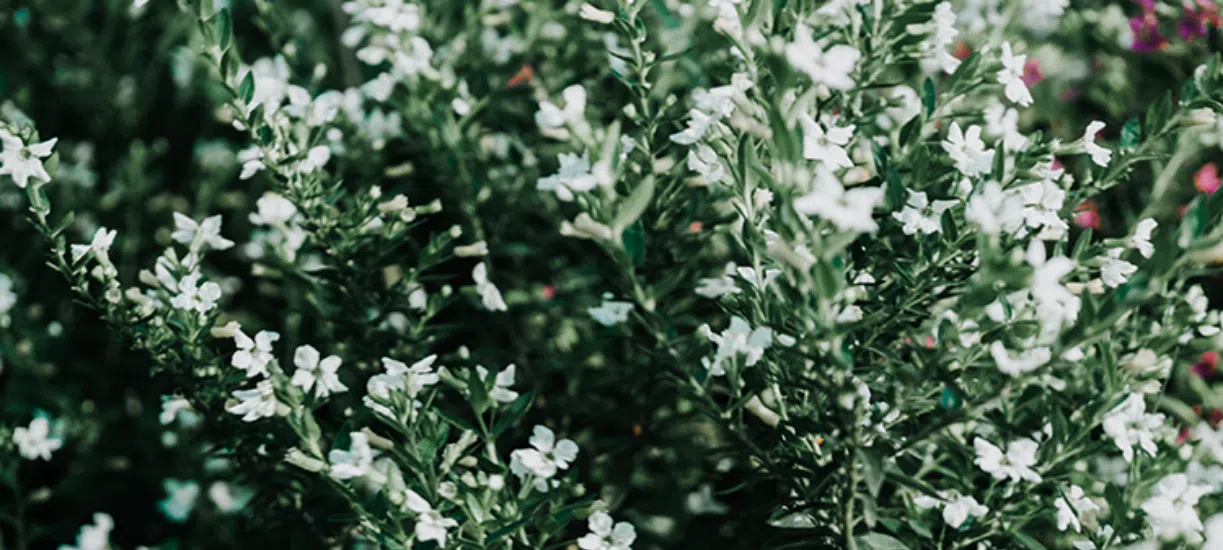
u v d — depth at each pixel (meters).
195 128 0.75
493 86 0.63
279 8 0.72
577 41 0.62
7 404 0.63
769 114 0.44
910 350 0.51
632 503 0.58
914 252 0.52
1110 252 0.49
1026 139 0.50
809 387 0.47
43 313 0.67
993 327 0.45
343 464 0.48
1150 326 0.51
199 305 0.51
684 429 0.57
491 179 0.61
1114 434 0.47
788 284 0.44
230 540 0.62
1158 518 0.48
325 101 0.57
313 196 0.54
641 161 0.54
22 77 0.73
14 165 0.50
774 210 0.46
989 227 0.43
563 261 0.62
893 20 0.49
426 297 0.58
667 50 0.59
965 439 0.51
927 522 0.51
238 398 0.51
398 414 0.48
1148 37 0.66
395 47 0.59
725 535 0.57
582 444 0.58
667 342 0.49
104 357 0.67
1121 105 0.67
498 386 0.50
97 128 0.74
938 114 0.51
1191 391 0.61
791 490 0.51
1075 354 0.45
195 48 0.69
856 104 0.52
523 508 0.49
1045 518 0.52
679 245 0.55
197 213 0.68
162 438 0.65
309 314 0.59
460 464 0.50
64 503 0.66
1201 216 0.43
